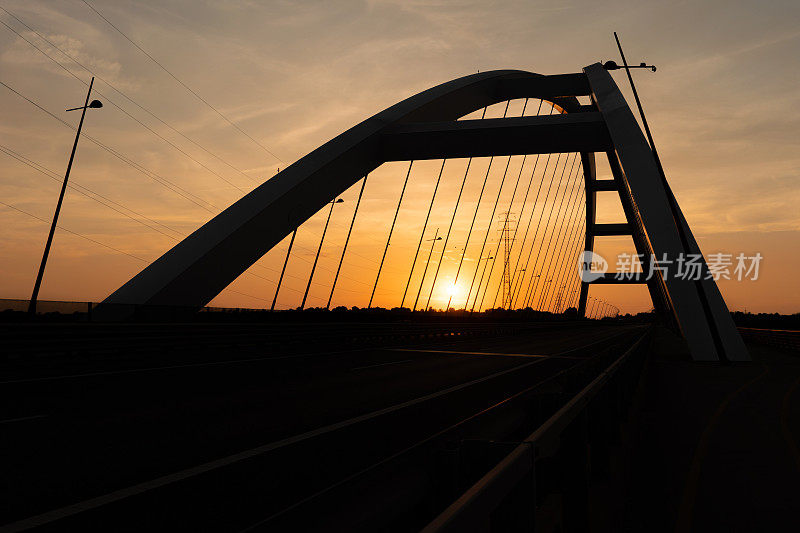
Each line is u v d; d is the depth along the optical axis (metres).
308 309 37.16
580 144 37.53
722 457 7.32
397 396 10.07
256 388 11.14
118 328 16.05
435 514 2.71
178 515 3.69
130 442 6.14
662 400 12.80
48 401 9.01
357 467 4.95
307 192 32.75
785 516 5.00
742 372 20.28
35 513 3.76
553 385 8.10
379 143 38.03
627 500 5.53
